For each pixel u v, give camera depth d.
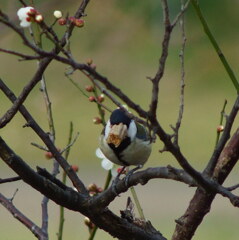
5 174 19.27
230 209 14.85
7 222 14.19
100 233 11.85
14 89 27.83
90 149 22.33
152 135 3.08
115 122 5.32
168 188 18.36
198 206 3.92
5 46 23.12
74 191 3.87
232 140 3.82
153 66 29.44
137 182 3.73
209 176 3.47
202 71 28.77
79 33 29.86
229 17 30.11
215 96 27.52
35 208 15.81
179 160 3.12
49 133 4.46
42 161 20.17
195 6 3.94
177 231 4.00
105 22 29.92
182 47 3.51
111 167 5.42
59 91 27.56
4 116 3.82
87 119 25.05
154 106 3.00
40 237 4.02
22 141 21.23
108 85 2.92
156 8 29.50
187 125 24.52
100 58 29.70
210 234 13.37
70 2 9.62
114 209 15.57
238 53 29.58
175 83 28.17
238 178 17.97
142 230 3.97
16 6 8.73
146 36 29.94
